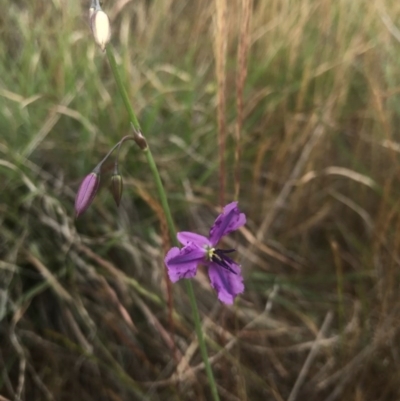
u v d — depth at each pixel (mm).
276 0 302
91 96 268
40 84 277
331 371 236
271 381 234
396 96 283
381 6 294
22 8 323
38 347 229
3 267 226
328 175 281
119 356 233
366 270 257
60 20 297
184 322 238
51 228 246
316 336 243
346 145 297
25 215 245
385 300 232
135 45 309
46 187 254
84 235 248
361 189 273
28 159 259
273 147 280
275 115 289
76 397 226
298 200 263
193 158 277
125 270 248
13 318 222
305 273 266
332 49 301
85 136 259
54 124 266
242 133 282
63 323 236
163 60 310
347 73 285
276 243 264
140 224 257
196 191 272
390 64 290
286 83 293
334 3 303
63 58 273
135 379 232
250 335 241
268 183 278
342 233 278
